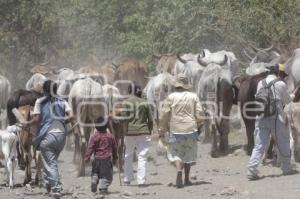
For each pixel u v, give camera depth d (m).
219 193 13.48
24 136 15.50
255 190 13.63
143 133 15.05
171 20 29.52
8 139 15.14
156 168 17.53
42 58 43.78
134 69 22.33
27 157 15.60
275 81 14.68
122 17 40.72
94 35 41.53
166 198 13.35
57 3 43.34
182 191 13.98
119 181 15.77
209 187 14.22
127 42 36.56
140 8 38.06
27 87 21.50
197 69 21.61
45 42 43.75
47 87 14.16
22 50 43.56
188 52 29.66
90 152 14.07
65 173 17.59
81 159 16.81
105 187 13.99
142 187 14.76
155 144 21.36
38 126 14.06
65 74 22.28
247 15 26.88
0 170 17.77
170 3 30.36
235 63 21.55
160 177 16.06
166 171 16.97
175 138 14.33
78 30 42.00
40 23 43.28
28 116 15.59
